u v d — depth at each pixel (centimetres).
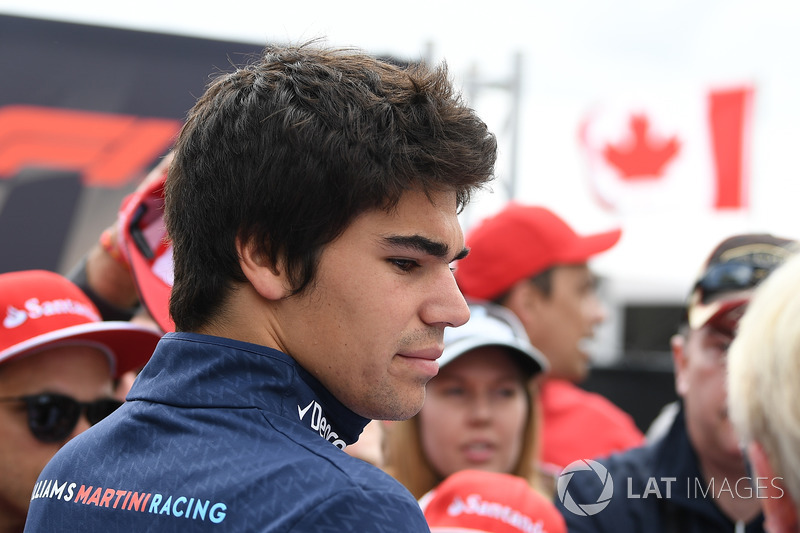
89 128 398
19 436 157
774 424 100
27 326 159
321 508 77
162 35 406
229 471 83
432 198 95
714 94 595
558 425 283
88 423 165
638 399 587
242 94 99
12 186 390
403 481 217
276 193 92
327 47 113
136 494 87
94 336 164
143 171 397
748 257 190
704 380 183
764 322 105
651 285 776
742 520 175
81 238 388
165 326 147
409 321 94
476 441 213
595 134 619
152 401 95
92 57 402
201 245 98
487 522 146
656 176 604
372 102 95
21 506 158
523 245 300
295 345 94
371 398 94
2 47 397
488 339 213
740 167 584
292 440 86
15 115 395
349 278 92
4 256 383
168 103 402
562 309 302
